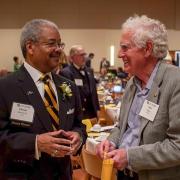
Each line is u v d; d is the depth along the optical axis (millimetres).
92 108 5793
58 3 15969
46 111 2018
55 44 2002
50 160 2033
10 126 1991
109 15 16062
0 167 1994
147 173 1808
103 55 16250
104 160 1786
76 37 16172
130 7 15984
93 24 16125
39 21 2012
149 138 1785
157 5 15859
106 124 5547
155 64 1869
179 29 15859
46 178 2010
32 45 1995
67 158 2111
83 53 5711
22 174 1981
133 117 1938
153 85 1822
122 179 2021
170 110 1729
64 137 1981
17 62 15203
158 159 1721
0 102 1964
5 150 1961
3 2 15859
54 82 2150
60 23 16062
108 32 16141
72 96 2172
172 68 1814
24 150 1915
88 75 5773
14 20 15969
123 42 1874
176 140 1699
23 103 1983
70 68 5684
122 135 1987
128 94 2020
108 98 6859
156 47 1821
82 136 2156
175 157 1693
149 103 1810
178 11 15828
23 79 2023
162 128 1766
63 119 2072
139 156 1746
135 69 1873
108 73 11195
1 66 16156
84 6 16047
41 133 1992
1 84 1995
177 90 1725
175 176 1796
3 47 16109
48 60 2002
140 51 1837
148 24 1843
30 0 15883
